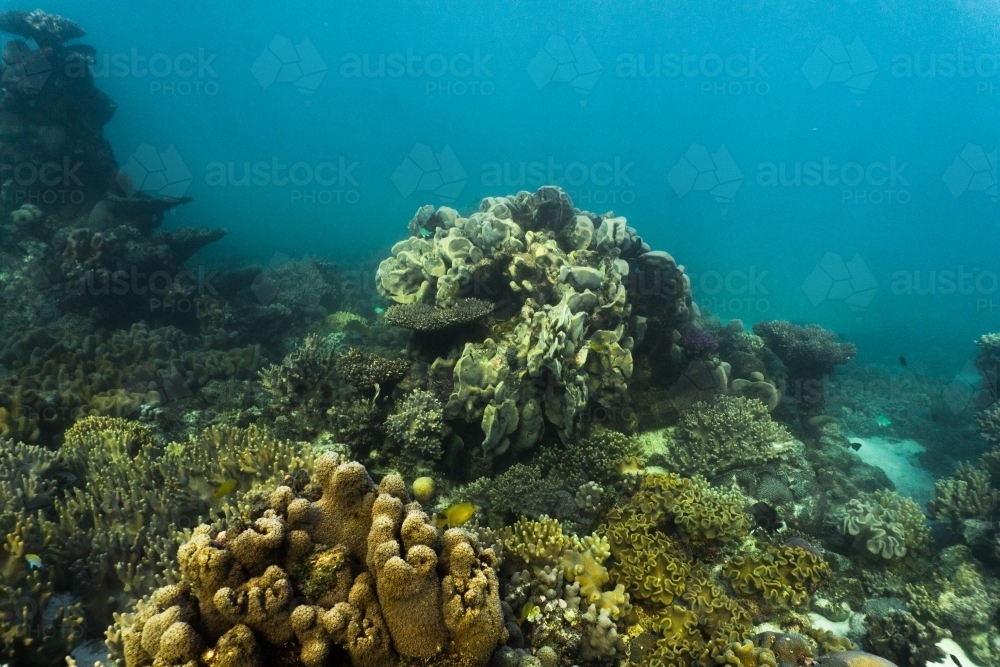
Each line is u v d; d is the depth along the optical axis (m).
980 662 5.07
